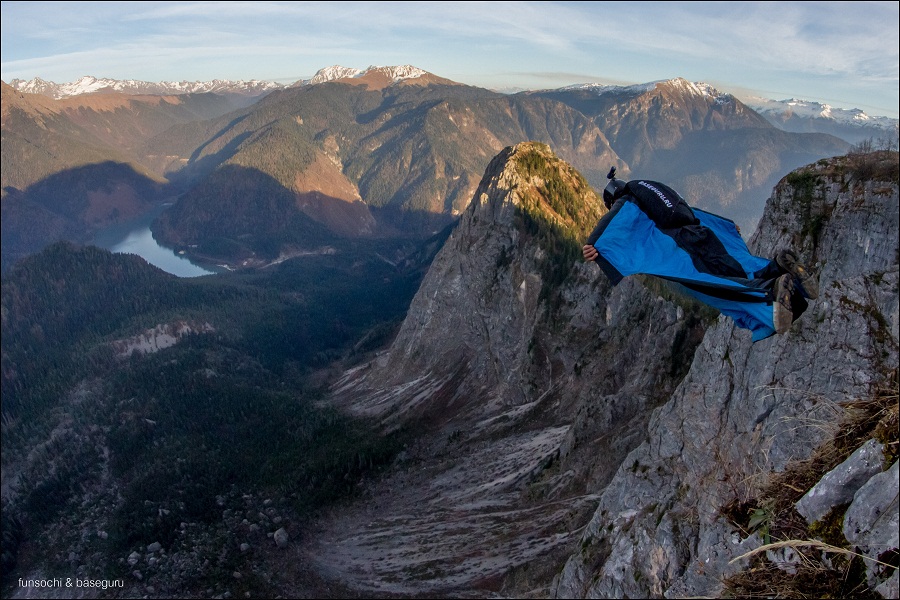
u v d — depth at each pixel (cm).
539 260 13312
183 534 12000
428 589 7625
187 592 10356
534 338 12269
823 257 2605
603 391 8450
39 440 17925
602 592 3173
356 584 8969
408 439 13212
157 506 13012
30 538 13975
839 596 949
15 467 17112
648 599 2786
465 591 7081
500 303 13712
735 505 1390
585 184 15812
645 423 7219
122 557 11812
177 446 16150
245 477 14125
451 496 10188
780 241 2839
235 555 10950
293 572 10231
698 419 3109
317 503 12069
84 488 15412
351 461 12675
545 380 11850
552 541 7006
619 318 10138
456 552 8262
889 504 922
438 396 14312
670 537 2755
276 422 17100
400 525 10188
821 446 1223
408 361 16350
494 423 11838
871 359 1789
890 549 900
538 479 8731
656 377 7638
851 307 1912
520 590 6412
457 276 15325
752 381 2553
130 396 19450
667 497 3133
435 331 15712
